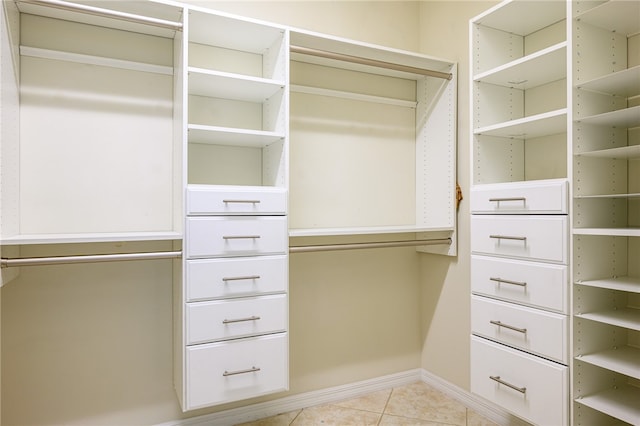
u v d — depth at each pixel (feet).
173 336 6.27
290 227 7.18
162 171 6.24
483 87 6.38
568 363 4.80
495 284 5.73
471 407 7.22
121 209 5.98
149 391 6.20
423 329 8.40
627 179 5.32
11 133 5.06
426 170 8.14
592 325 4.94
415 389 8.05
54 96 5.63
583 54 4.92
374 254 8.03
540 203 5.14
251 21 5.78
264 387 5.66
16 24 5.26
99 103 5.88
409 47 8.42
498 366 5.65
